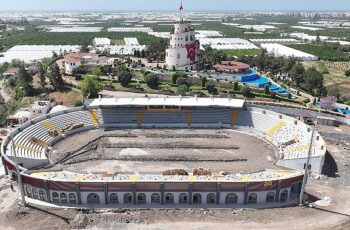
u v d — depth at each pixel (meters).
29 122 109.31
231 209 75.69
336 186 85.19
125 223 70.50
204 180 76.81
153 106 122.94
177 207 76.50
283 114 124.75
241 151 103.25
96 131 117.75
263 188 76.94
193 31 181.12
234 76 169.50
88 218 71.56
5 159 85.44
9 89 177.38
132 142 108.38
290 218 72.25
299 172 83.00
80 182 75.50
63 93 155.12
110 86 157.00
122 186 76.31
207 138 112.62
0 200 78.06
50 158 97.94
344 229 68.75
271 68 198.25
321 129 122.00
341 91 180.75
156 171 90.06
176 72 170.50
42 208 75.38
